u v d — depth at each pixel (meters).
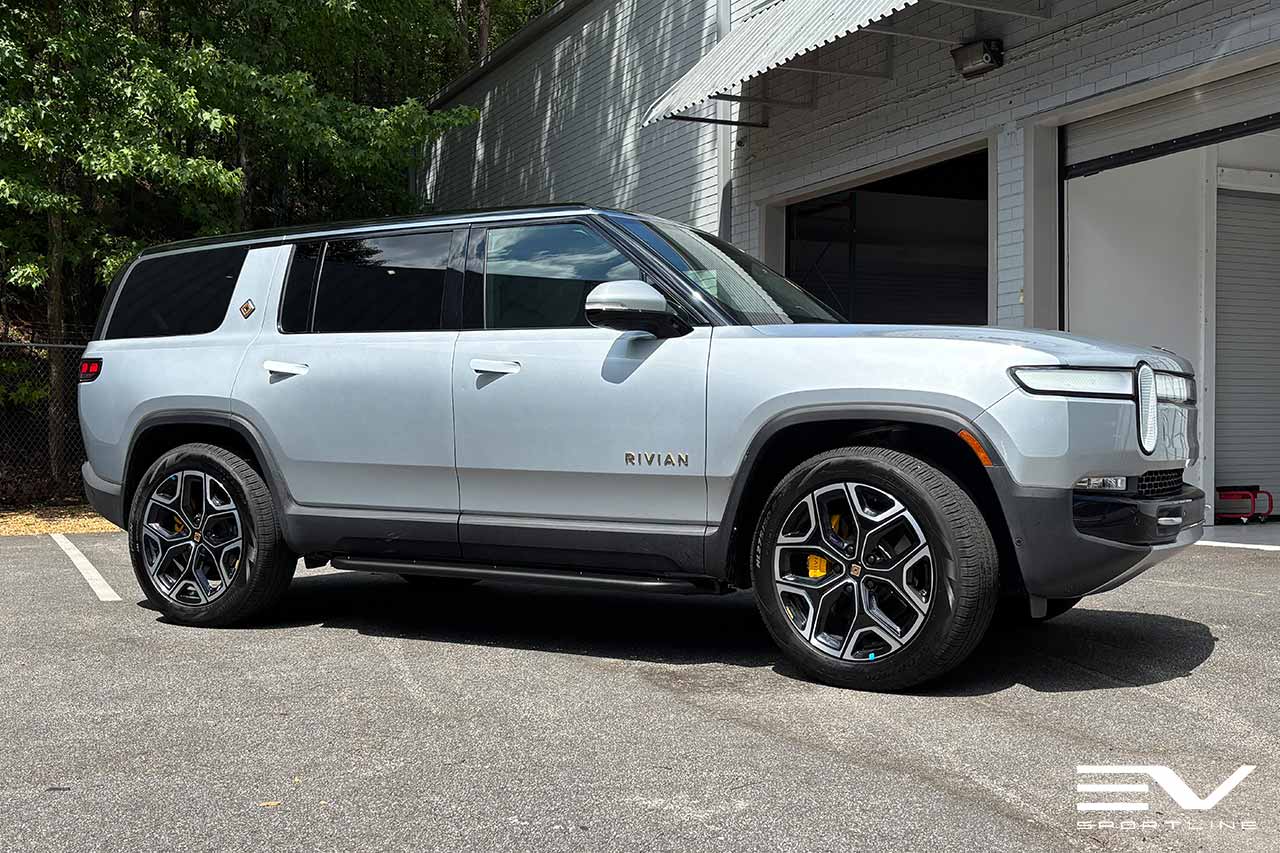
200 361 5.20
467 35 25.78
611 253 4.43
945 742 3.20
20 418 14.44
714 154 12.89
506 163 18.67
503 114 18.78
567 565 4.42
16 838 2.56
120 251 13.10
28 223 13.30
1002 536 3.79
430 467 4.61
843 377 3.86
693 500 4.13
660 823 2.60
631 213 4.66
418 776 2.95
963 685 3.85
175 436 5.38
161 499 5.16
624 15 14.91
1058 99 8.44
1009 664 4.14
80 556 8.05
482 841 2.51
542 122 17.36
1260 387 10.93
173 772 3.01
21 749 3.23
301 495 4.93
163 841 2.53
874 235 11.40
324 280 5.05
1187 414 4.17
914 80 9.83
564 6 16.11
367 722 3.46
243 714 3.57
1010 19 8.84
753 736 3.28
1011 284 8.91
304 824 2.62
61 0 12.72
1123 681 3.89
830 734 3.29
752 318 4.27
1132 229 9.44
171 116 12.48
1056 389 3.63
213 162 12.52
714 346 4.12
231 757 3.13
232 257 5.36
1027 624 4.84
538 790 2.84
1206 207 10.06
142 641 4.74
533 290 4.54
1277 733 3.28
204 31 15.03
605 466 4.25
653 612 5.42
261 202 18.89
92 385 5.51
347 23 16.05
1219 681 3.87
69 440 14.11
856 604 3.79
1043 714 3.49
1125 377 3.71
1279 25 6.88
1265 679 3.89
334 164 15.36
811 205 11.95
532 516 4.44
